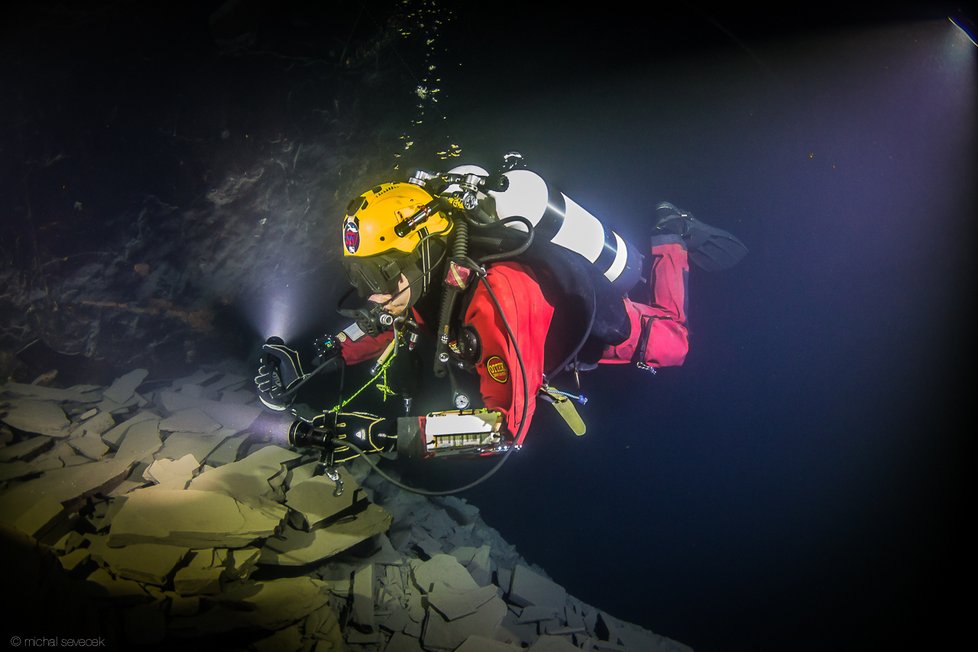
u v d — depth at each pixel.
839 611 5.72
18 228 3.79
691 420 7.24
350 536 3.24
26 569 2.21
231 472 3.33
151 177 4.18
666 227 3.70
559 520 6.02
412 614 3.14
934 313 7.62
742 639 5.41
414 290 2.43
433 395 5.46
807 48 7.64
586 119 7.12
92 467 3.19
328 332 5.63
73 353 4.21
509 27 6.21
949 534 6.32
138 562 2.61
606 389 7.02
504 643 2.96
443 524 4.23
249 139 4.50
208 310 4.80
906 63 7.84
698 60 7.37
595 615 3.81
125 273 4.27
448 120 6.06
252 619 2.58
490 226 2.49
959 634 5.50
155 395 4.20
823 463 6.95
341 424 2.62
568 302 2.62
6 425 3.44
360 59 4.98
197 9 3.99
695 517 6.46
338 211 5.36
